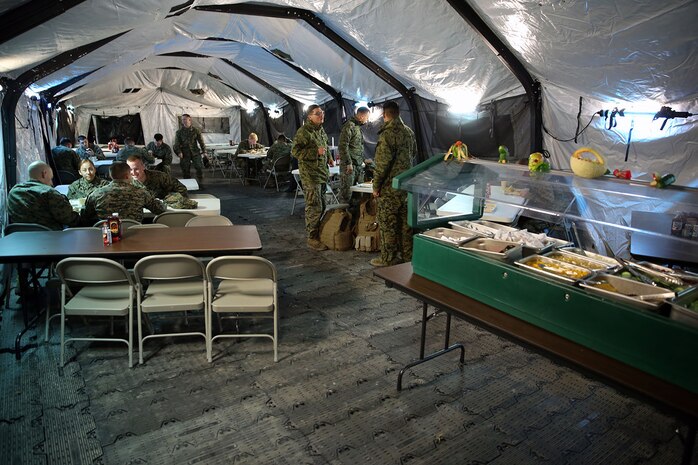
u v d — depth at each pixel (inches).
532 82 184.1
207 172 494.6
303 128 206.1
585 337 69.2
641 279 76.0
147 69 492.4
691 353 57.6
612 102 158.7
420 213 115.6
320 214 213.5
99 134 573.0
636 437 88.4
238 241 124.3
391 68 246.2
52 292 155.6
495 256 84.4
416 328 133.9
